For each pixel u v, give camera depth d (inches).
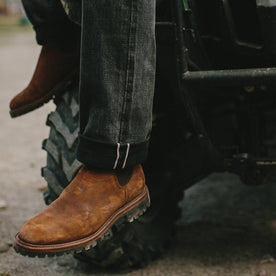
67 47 50.3
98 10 37.9
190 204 84.2
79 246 40.9
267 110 60.7
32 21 48.9
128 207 43.9
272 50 44.9
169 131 61.7
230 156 52.9
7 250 65.9
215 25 47.4
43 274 58.4
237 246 64.6
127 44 38.4
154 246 59.9
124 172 43.1
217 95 63.2
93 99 39.6
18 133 143.5
